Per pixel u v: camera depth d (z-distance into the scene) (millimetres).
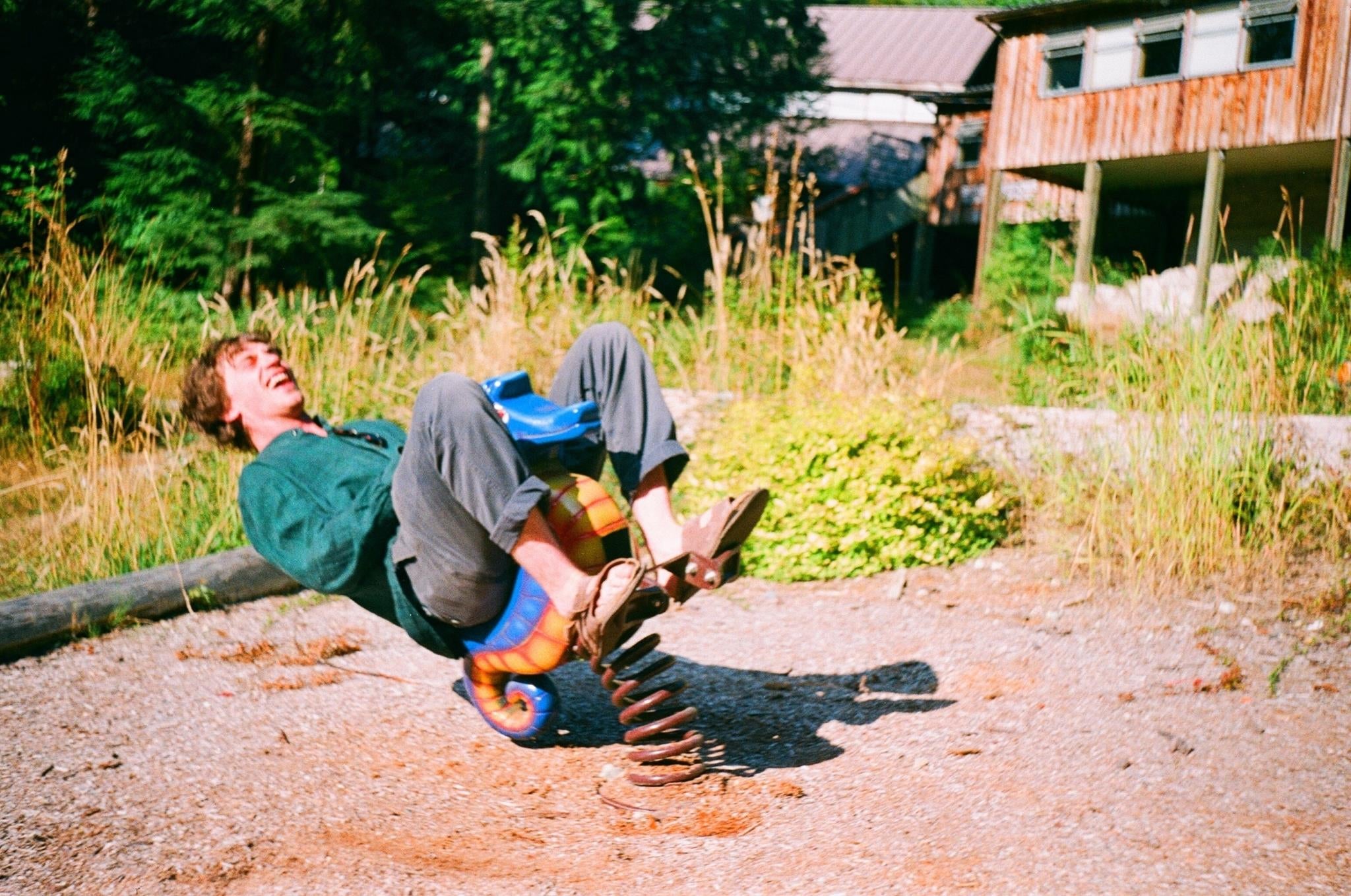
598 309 8156
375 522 2697
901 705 3332
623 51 21406
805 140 25594
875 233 31812
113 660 3861
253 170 13867
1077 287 13234
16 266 6648
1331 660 3588
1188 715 3123
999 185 22750
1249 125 18922
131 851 2453
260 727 3244
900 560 5027
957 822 2486
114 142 14016
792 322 7414
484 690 3035
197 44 15797
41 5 13656
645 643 2703
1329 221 18156
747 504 2564
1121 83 20641
